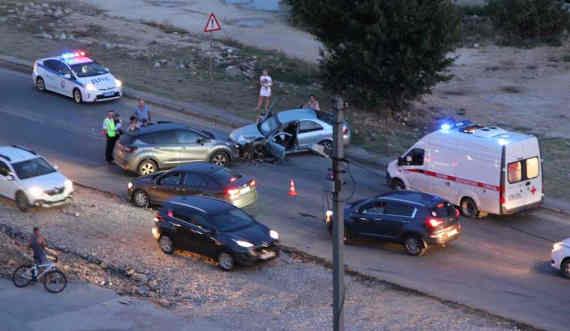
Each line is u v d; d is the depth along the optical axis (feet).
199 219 202.39
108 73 348.38
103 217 230.48
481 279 196.44
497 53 470.80
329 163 287.89
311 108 314.76
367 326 163.73
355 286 190.29
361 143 310.24
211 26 329.11
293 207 246.06
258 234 200.13
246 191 234.99
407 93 330.13
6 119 319.27
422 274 199.21
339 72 337.93
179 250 210.79
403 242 213.05
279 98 359.46
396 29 316.40
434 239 208.33
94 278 185.37
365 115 342.03
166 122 281.13
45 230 216.74
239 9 557.74
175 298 177.78
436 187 251.19
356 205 222.89
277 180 268.62
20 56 402.52
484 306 178.60
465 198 244.01
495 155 233.35
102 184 261.85
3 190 236.43
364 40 328.29
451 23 319.88
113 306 168.96
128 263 197.06
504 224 239.30
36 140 298.97
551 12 488.02
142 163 264.11
